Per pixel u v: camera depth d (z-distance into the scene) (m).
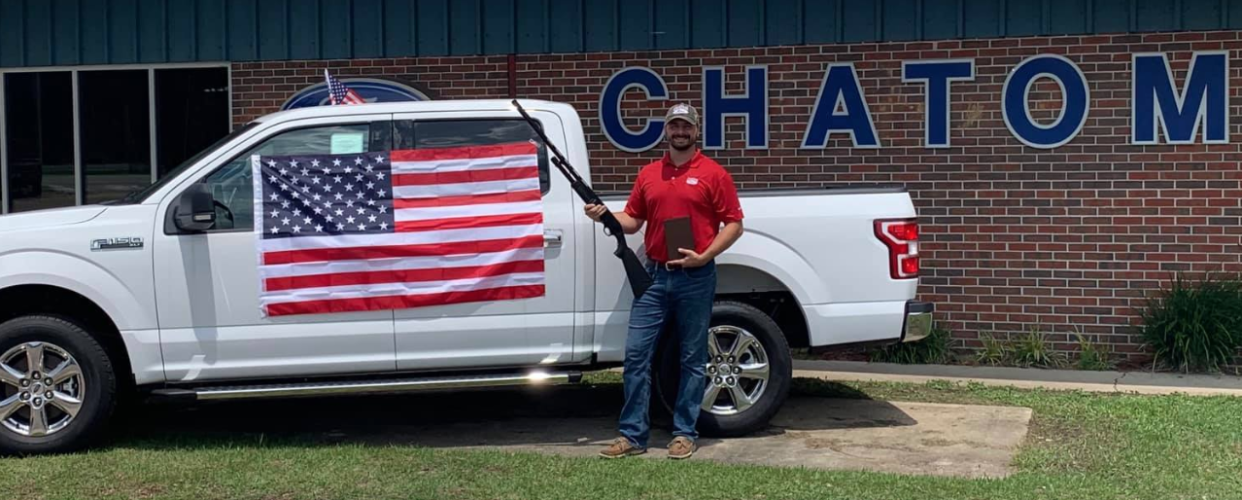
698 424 6.89
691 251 6.29
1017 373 9.12
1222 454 6.44
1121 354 9.49
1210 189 9.30
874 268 6.87
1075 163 9.49
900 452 6.61
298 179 6.49
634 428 6.48
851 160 9.81
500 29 10.25
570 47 10.15
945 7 9.61
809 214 6.86
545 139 6.40
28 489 5.77
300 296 6.45
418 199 6.56
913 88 9.69
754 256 6.82
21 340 6.34
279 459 6.34
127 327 6.38
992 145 9.60
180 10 10.62
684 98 10.02
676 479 5.92
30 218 6.43
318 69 10.47
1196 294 9.12
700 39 9.97
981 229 9.66
